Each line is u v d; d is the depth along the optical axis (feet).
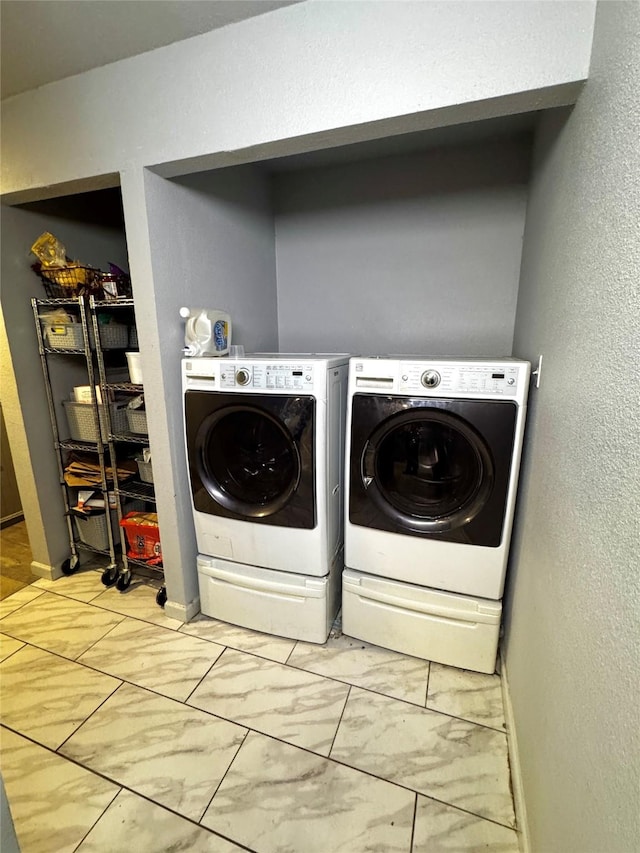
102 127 5.09
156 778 4.10
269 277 8.09
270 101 4.26
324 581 5.52
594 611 2.34
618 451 2.16
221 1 3.92
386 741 4.44
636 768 1.74
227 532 5.82
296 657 5.59
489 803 3.84
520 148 6.45
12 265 6.44
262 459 5.78
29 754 4.35
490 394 4.49
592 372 2.65
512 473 4.58
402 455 5.26
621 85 2.43
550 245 4.22
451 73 3.58
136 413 6.58
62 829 3.69
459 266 7.14
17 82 5.21
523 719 3.90
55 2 3.88
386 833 3.63
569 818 2.50
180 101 4.65
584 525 2.60
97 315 6.37
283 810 3.82
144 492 6.81
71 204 7.21
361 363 4.90
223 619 6.25
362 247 7.67
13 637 6.03
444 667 5.40
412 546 5.16
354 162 7.38
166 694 5.04
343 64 3.92
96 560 8.10
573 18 3.15
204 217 6.13
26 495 7.22
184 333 5.81
